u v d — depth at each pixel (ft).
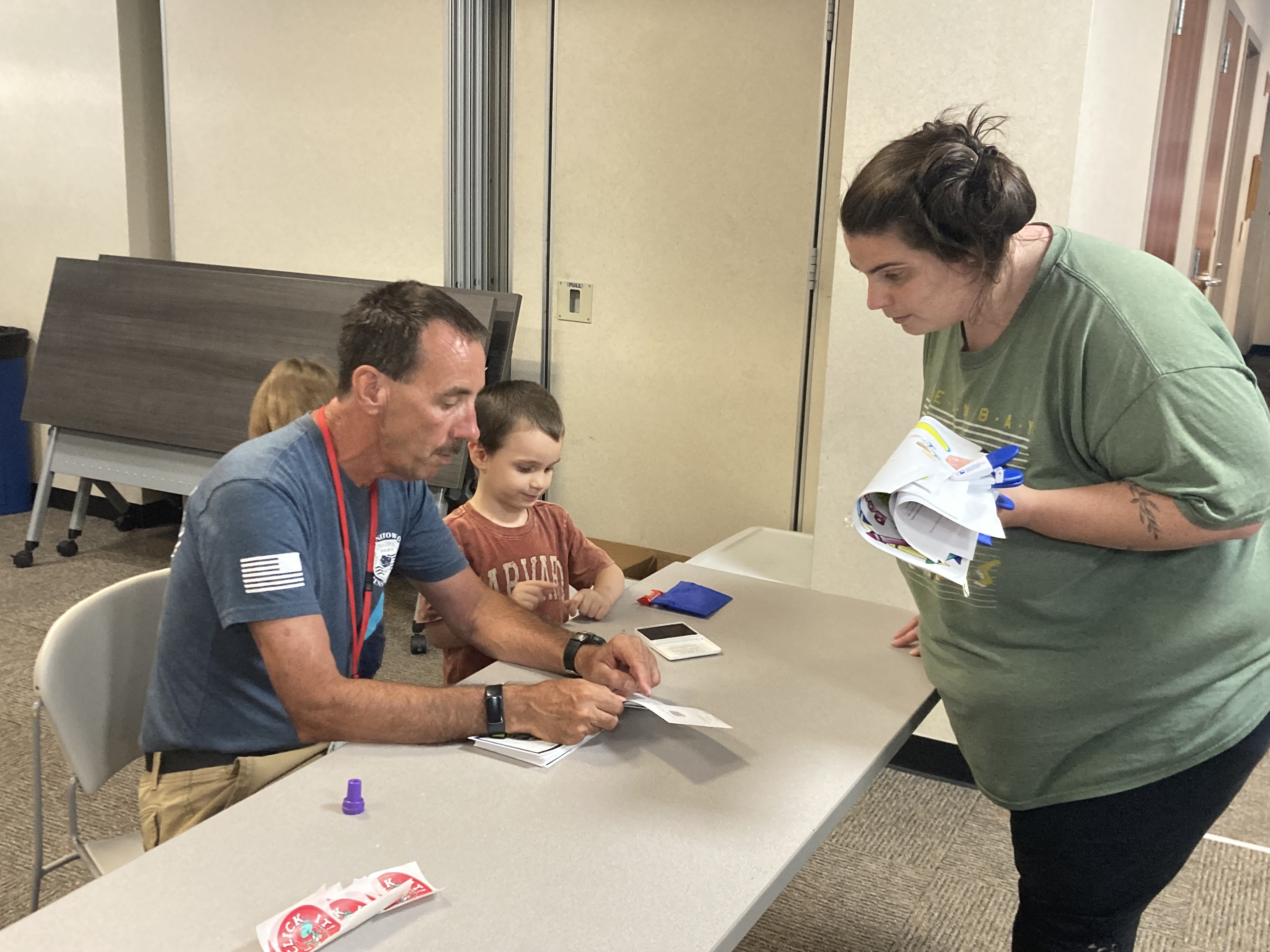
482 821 3.68
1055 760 4.43
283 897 3.21
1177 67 10.43
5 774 8.41
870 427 8.45
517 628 5.19
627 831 3.66
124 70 13.84
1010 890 7.38
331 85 12.92
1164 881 4.49
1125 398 3.86
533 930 3.09
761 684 4.97
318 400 6.15
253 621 4.21
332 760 4.10
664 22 11.21
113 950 2.95
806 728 4.53
